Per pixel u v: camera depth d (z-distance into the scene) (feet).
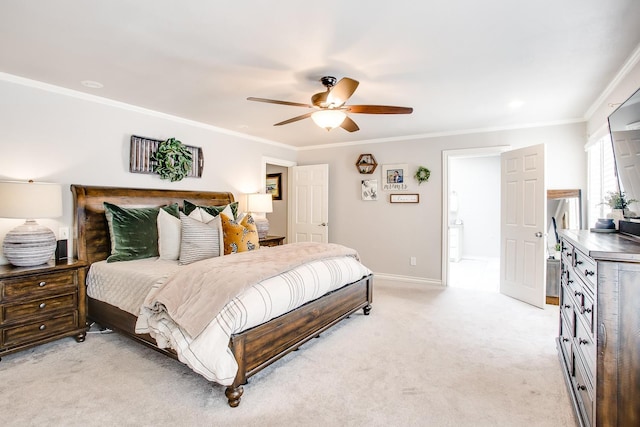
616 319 4.65
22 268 8.70
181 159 13.51
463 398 6.77
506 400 6.70
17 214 8.47
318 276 9.22
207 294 7.07
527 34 6.90
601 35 6.93
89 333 10.07
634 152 6.43
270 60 8.16
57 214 9.20
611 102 10.02
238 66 8.54
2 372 7.72
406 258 17.31
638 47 7.47
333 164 19.25
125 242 10.65
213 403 6.59
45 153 10.02
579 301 6.08
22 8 6.04
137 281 8.65
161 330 7.29
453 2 5.81
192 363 6.44
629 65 8.30
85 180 10.94
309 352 8.86
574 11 6.07
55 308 9.00
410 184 17.10
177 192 13.39
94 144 11.13
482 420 6.09
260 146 17.76
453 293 14.80
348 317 11.45
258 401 6.68
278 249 10.91
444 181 16.29
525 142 14.48
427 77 9.18
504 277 14.60
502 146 14.90
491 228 24.30
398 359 8.46
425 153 16.71
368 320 11.30
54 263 9.42
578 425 5.77
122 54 7.93
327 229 18.84
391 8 5.99
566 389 7.07
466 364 8.20
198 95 10.85
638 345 4.57
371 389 7.11
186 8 6.04
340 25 6.59
